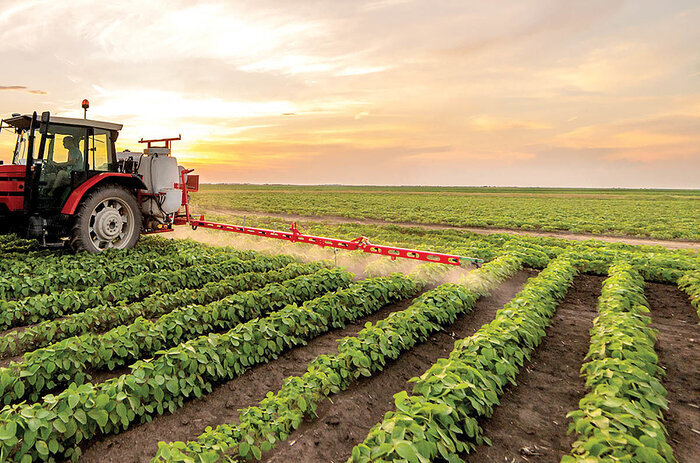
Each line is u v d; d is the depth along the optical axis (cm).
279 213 2941
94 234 912
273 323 544
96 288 682
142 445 348
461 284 803
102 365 461
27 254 906
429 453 279
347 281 805
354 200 5134
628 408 318
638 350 438
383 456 281
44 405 336
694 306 739
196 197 5419
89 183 870
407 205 4178
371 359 482
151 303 629
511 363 450
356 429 375
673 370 490
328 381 418
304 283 728
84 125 880
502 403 420
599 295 836
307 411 389
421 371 496
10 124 920
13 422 299
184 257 933
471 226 2347
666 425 378
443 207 3912
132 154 1114
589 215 3122
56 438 325
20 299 666
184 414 397
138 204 980
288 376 478
